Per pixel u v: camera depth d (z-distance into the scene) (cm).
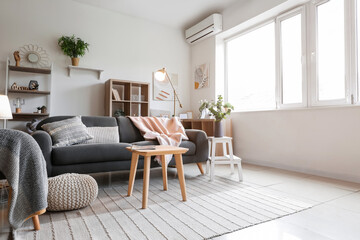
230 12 416
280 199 196
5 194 203
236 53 442
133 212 166
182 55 508
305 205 181
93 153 218
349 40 278
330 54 298
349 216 160
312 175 293
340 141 275
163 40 486
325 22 304
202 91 484
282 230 139
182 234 133
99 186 237
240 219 154
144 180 177
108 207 175
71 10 397
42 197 130
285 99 353
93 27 414
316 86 309
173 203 185
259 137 376
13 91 341
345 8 282
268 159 360
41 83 371
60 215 159
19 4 360
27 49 362
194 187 233
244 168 340
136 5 412
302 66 326
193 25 490
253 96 407
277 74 362
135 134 301
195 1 400
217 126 280
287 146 333
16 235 129
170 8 423
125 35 444
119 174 296
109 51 428
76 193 165
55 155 204
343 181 261
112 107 426
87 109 405
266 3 353
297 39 338
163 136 275
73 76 396
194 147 279
